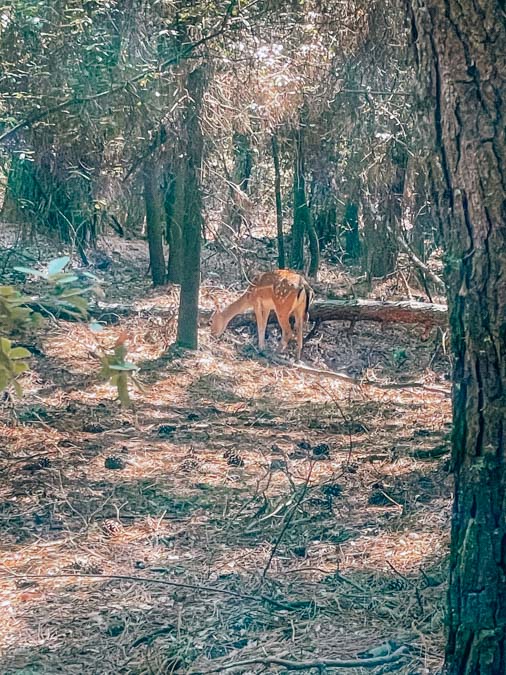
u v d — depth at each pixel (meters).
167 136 11.20
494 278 3.32
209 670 4.53
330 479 7.93
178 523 6.88
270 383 12.46
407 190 13.98
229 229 13.24
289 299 12.73
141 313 14.72
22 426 9.45
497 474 3.41
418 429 10.07
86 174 10.80
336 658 4.61
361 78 11.46
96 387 11.27
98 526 6.77
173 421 10.19
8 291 2.05
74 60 9.04
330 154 15.96
